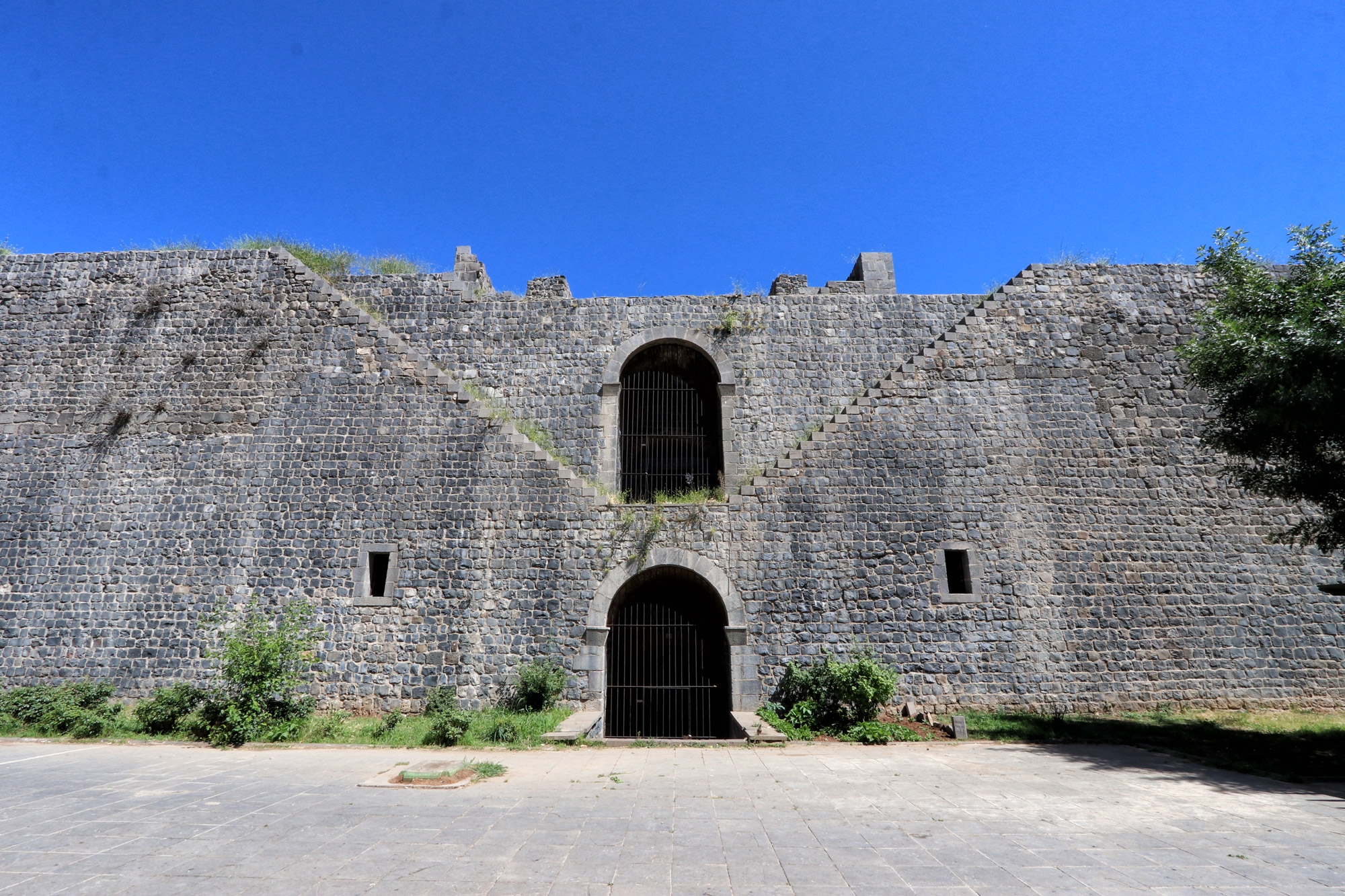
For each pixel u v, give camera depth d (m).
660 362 19.50
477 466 16.16
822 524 15.55
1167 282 17.23
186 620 15.54
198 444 16.66
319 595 15.55
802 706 13.76
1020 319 16.92
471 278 19.81
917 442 16.05
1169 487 15.84
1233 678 14.78
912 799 8.28
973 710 14.57
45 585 15.88
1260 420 11.41
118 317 17.69
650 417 19.08
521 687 14.55
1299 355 10.73
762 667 14.82
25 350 17.52
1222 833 6.91
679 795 8.46
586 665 14.88
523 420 17.83
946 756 11.35
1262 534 15.56
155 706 13.07
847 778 9.54
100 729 12.77
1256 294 11.99
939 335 17.45
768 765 10.48
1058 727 13.39
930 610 15.08
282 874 5.69
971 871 5.77
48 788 8.70
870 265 19.27
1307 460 11.79
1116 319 16.94
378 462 16.31
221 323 17.48
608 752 11.61
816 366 18.12
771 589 15.20
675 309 18.55
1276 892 5.34
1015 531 15.55
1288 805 8.15
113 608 15.67
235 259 17.98
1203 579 15.29
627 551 15.47
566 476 15.99
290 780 9.20
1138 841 6.64
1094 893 5.30
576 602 15.24
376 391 16.80
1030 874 5.71
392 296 18.81
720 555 15.38
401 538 15.80
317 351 17.16
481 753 11.45
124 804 7.93
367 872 5.75
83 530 16.20
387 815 7.49
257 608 15.54
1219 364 11.90
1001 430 16.16
